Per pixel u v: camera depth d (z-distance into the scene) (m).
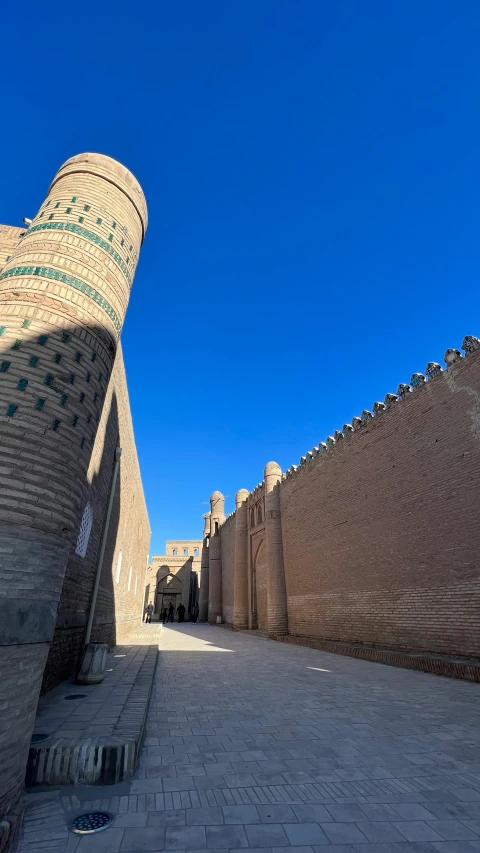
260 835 2.58
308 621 13.95
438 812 2.87
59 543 3.28
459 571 8.15
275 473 17.80
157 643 13.39
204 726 4.82
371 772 3.51
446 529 8.55
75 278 4.14
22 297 3.78
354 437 12.16
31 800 3.03
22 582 2.90
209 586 29.47
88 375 3.90
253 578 21.00
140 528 19.14
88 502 6.95
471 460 8.16
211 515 31.12
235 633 19.75
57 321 3.82
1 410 3.19
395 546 10.00
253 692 6.55
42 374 3.51
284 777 3.43
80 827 2.67
